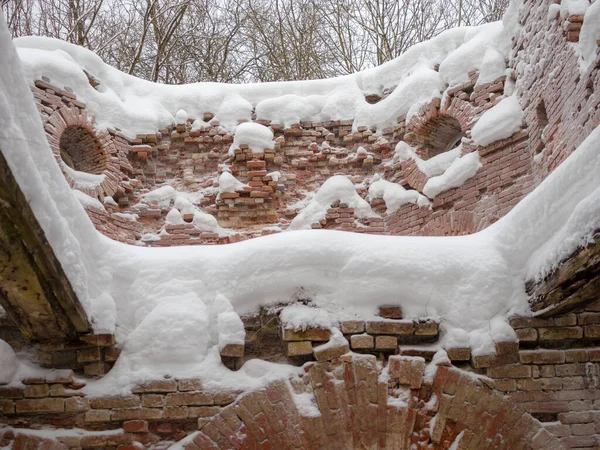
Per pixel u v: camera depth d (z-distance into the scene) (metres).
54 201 3.91
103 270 4.48
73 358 4.38
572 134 6.46
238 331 4.37
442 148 9.32
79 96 8.70
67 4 14.27
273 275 4.51
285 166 9.50
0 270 3.67
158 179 9.35
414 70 9.38
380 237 4.74
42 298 3.89
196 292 4.53
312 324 4.40
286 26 15.69
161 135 9.44
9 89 3.46
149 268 4.59
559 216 4.34
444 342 4.51
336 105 9.66
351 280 4.52
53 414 4.25
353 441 4.25
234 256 4.60
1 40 3.33
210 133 9.49
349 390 4.33
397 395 4.38
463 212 8.27
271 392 4.29
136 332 4.38
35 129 3.71
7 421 4.22
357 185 9.39
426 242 4.76
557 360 4.52
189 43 15.23
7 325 4.41
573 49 6.52
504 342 4.44
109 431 4.21
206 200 9.22
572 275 4.04
